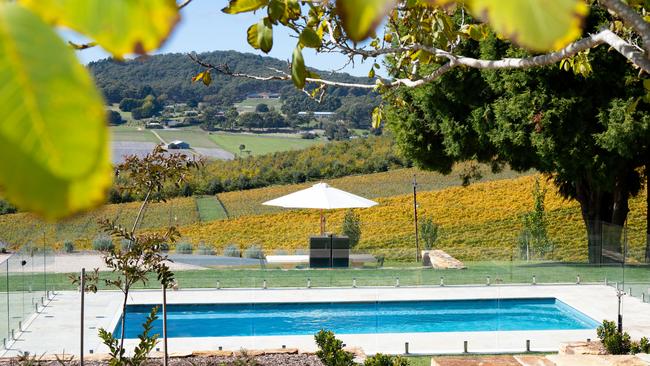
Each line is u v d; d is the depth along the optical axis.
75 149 0.49
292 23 4.37
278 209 58.75
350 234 40.59
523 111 31.31
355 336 22.09
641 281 26.70
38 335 21.69
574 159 31.16
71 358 16.91
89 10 0.53
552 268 29.25
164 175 14.53
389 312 26.72
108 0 0.54
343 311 26.70
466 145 35.41
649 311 24.75
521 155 33.44
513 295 27.31
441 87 34.12
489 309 26.84
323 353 16.73
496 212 51.25
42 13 0.52
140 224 53.78
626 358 13.52
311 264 30.48
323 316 26.28
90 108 0.49
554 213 42.72
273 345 20.89
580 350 18.05
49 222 0.48
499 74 32.41
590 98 30.52
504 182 58.19
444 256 30.39
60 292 27.53
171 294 27.70
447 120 35.06
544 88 30.94
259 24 3.29
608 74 30.02
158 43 0.54
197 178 65.19
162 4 0.54
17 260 22.19
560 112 30.47
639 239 27.12
